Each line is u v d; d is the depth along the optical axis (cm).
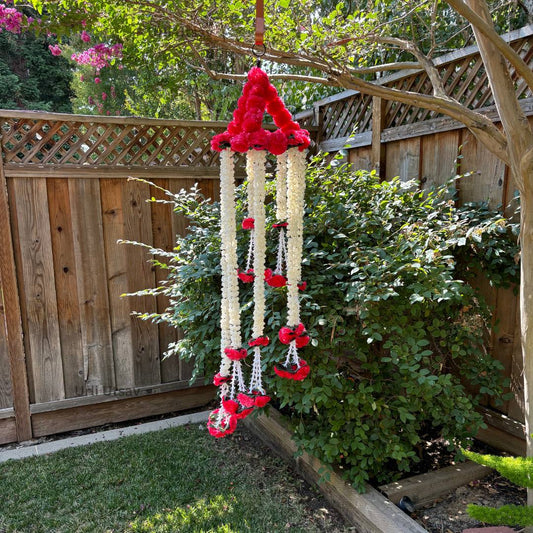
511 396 197
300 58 200
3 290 262
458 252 214
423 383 183
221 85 438
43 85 1118
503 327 214
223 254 133
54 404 279
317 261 210
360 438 184
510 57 137
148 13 207
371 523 172
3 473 230
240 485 215
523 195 150
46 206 266
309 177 230
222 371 136
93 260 280
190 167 297
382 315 196
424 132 240
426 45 285
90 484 218
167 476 224
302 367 134
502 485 196
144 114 559
